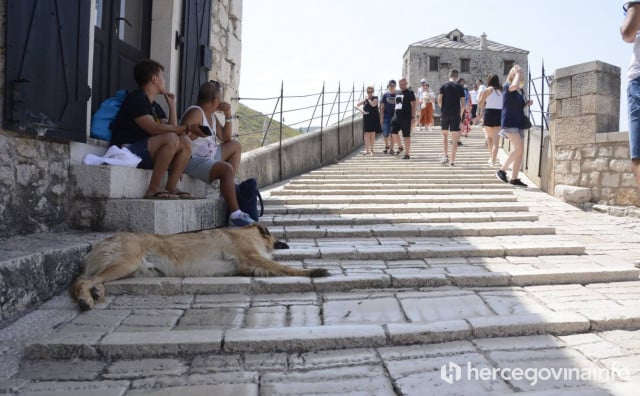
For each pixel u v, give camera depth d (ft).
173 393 7.41
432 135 52.06
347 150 44.29
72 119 14.02
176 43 21.65
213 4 26.45
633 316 10.21
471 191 25.80
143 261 12.30
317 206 22.58
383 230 18.07
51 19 12.87
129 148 15.87
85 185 14.30
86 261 11.83
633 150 13.78
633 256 15.88
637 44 13.84
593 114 25.32
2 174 11.64
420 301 11.51
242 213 17.92
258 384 7.76
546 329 9.84
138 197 15.69
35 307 10.30
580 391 7.38
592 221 21.76
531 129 31.58
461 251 15.56
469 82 142.20
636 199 23.24
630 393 7.33
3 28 11.34
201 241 12.85
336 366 8.43
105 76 18.40
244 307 11.00
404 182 28.43
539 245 16.20
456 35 151.43
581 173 25.81
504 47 147.02
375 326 9.58
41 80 12.52
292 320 10.21
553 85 27.71
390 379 7.95
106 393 7.38
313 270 12.73
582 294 12.16
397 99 36.65
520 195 27.04
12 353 8.50
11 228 12.10
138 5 20.90
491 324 9.71
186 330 9.40
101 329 9.41
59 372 8.09
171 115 17.34
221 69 27.96
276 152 33.86
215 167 17.99
